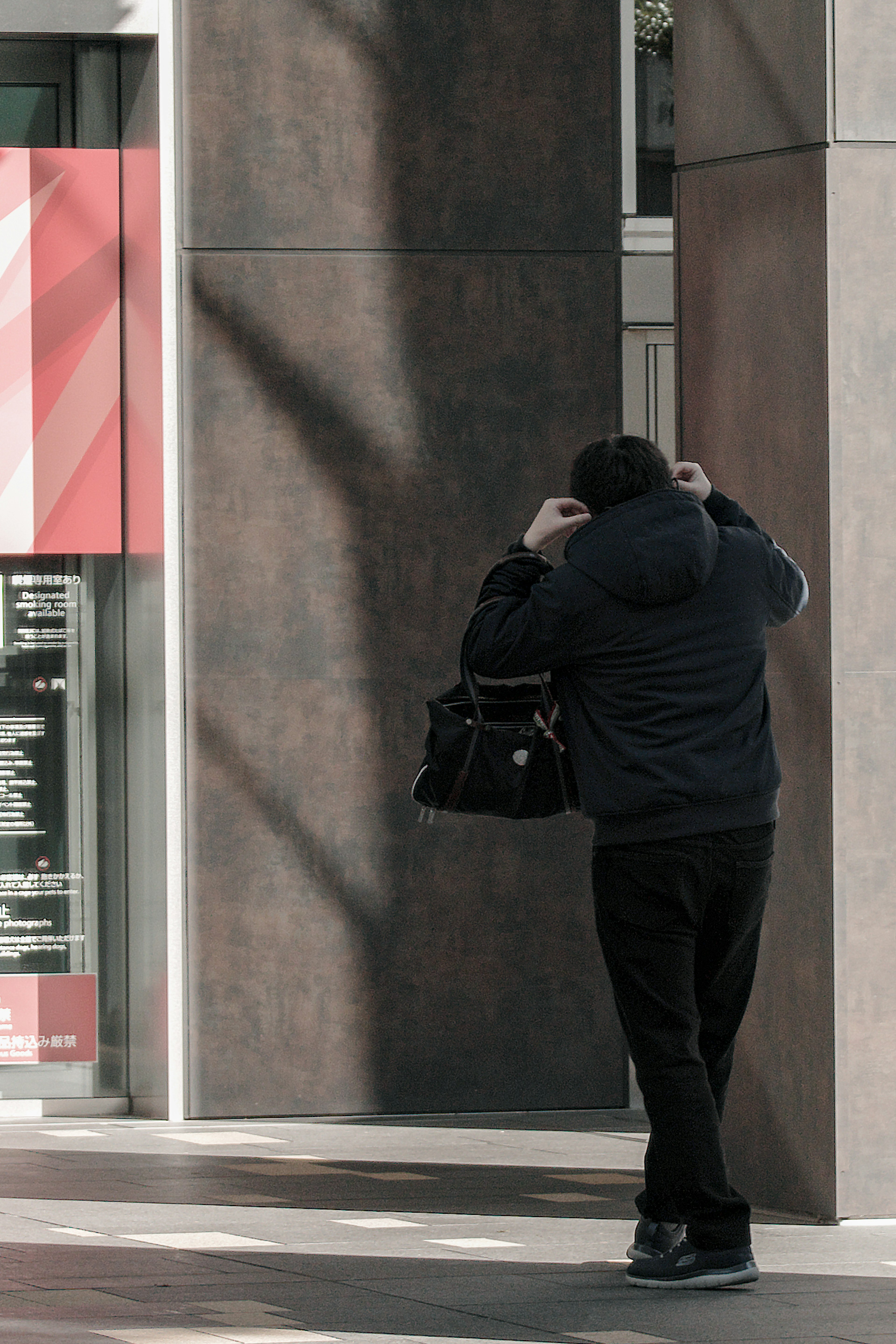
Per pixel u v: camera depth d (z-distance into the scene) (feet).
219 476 45.47
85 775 46.80
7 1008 46.26
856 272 31.48
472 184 46.60
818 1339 20.70
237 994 45.44
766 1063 32.37
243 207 45.57
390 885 46.03
